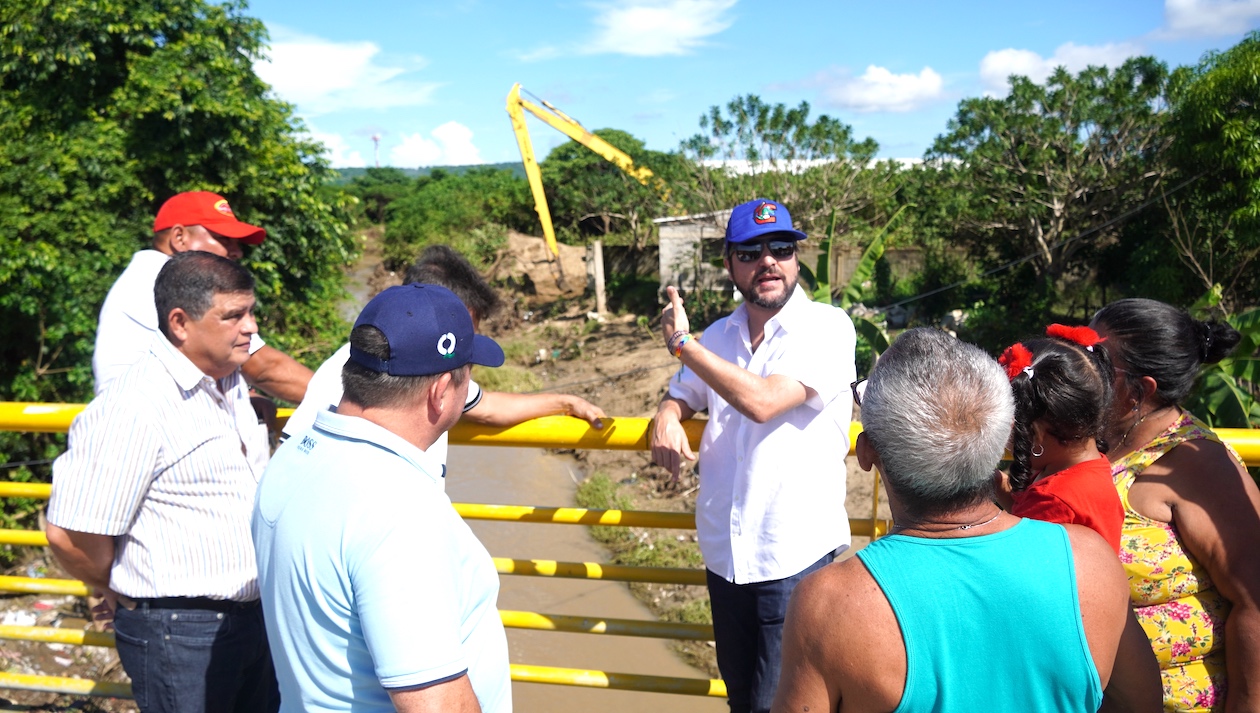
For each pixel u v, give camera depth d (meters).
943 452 1.32
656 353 18.89
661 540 8.67
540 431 2.46
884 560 1.36
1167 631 1.80
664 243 23.05
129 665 2.20
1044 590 1.33
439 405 1.59
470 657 1.54
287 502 1.49
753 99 21.03
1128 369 1.86
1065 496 1.62
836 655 1.35
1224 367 5.74
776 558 2.21
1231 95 12.41
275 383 2.66
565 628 2.65
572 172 37.75
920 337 1.46
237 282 2.12
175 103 9.62
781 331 2.29
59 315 8.78
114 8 9.72
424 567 1.41
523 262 31.95
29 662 5.52
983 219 18.14
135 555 2.12
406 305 1.54
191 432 2.12
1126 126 16.22
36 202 8.93
